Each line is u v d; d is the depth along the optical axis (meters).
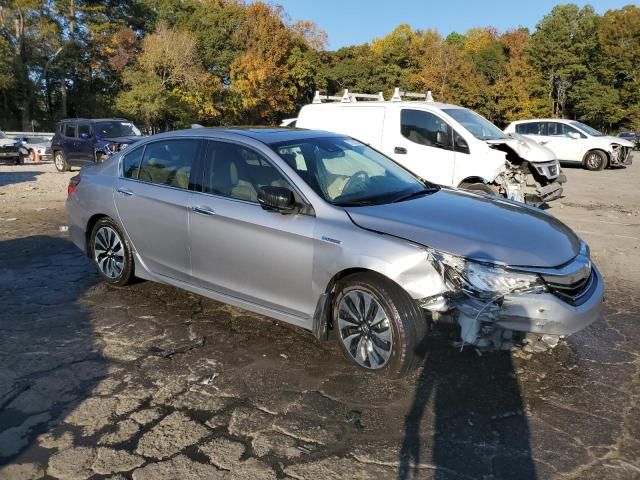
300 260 3.89
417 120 9.45
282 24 57.03
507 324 3.34
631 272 6.42
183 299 5.25
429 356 4.02
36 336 4.39
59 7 49.75
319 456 2.91
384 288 3.53
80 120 18.50
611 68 57.81
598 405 3.41
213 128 4.93
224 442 3.03
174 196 4.72
